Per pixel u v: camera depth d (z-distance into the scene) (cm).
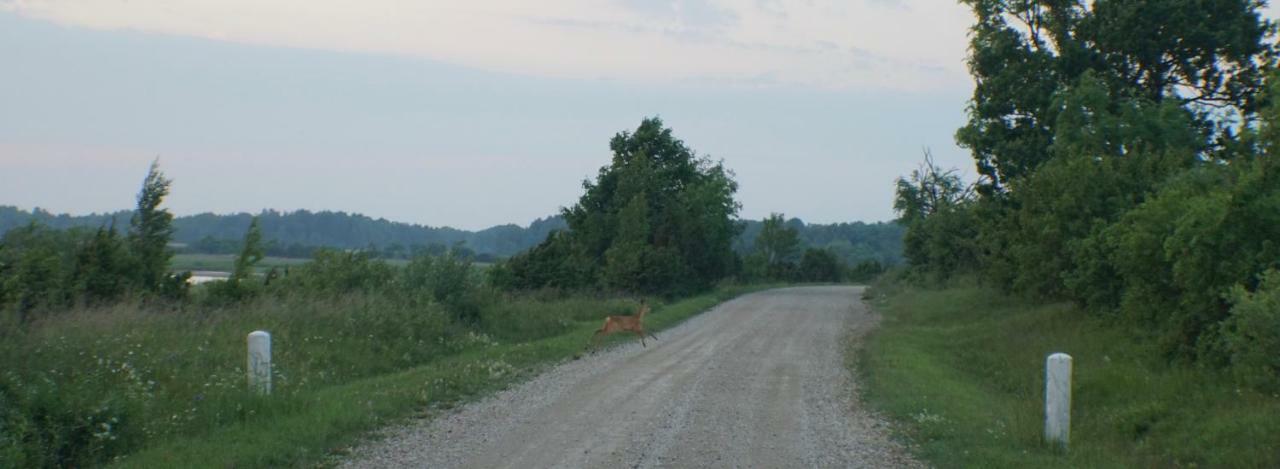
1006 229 2764
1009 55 3244
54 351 1208
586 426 1138
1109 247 1702
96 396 1059
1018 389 1574
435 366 1736
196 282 2423
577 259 4669
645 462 939
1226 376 1189
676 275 4725
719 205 6253
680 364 1861
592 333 2559
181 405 1124
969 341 2233
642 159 5612
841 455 983
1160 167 2022
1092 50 3083
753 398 1391
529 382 1553
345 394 1304
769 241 9862
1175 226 1357
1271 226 1200
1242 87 2941
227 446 963
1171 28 2872
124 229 2141
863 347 2255
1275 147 1213
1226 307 1231
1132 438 1142
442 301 2436
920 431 1104
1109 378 1409
